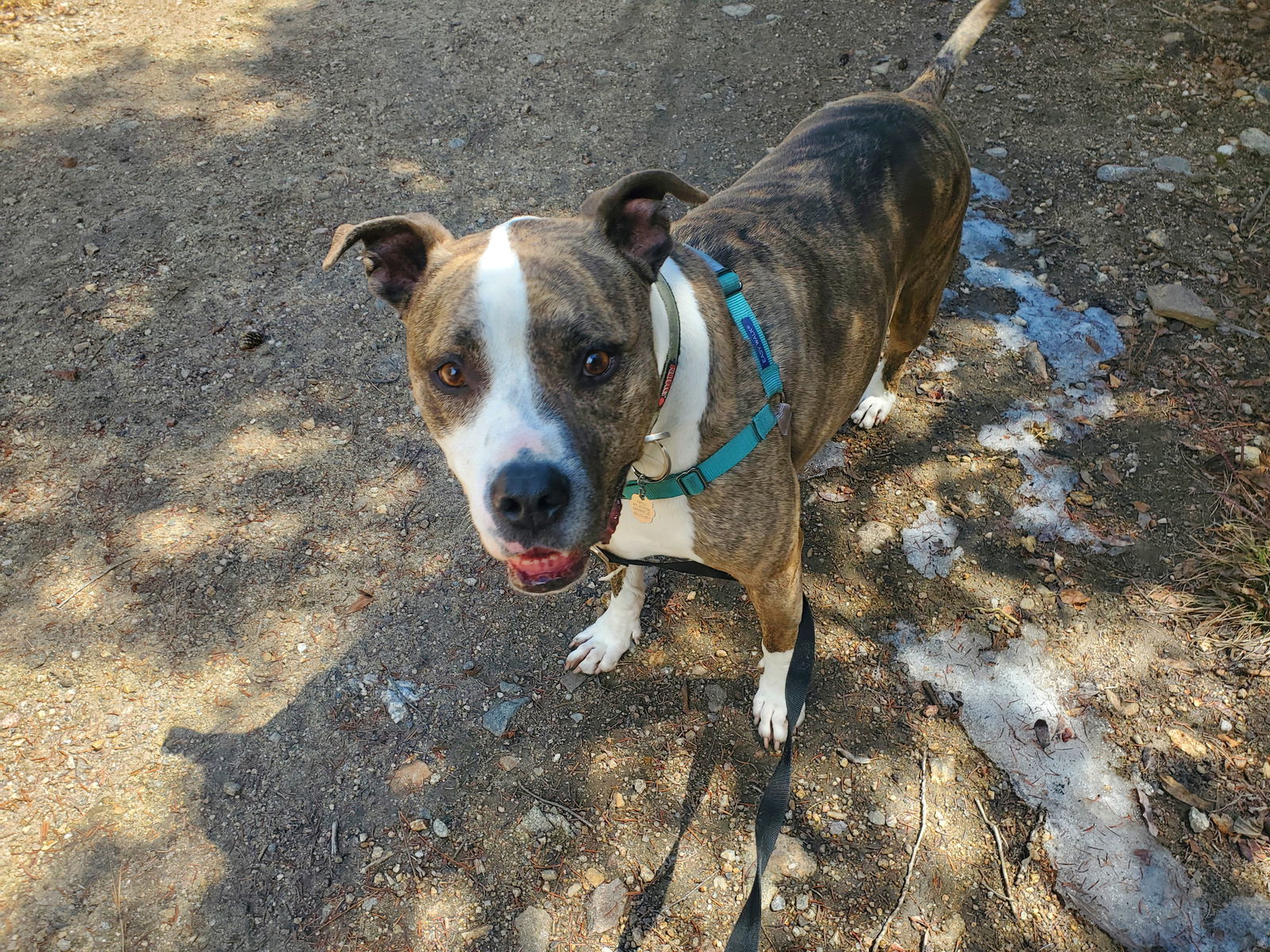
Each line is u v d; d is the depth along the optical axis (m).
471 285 0.56
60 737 0.87
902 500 1.09
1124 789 0.86
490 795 0.86
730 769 0.88
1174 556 1.02
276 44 1.82
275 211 1.42
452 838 0.83
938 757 0.88
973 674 0.94
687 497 0.69
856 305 0.84
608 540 0.70
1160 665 0.94
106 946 0.75
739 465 0.70
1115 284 1.33
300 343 1.24
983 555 1.04
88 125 1.58
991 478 1.11
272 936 0.77
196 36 1.83
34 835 0.81
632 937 0.78
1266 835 0.82
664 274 0.67
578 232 0.61
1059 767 0.87
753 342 0.71
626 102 1.69
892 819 0.84
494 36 1.85
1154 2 1.89
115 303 1.26
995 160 1.54
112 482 1.07
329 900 0.79
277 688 0.92
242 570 1.00
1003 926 0.78
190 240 1.36
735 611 1.00
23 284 1.28
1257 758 0.87
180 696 0.90
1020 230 1.42
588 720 0.91
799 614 0.84
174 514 1.04
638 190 0.63
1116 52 1.77
